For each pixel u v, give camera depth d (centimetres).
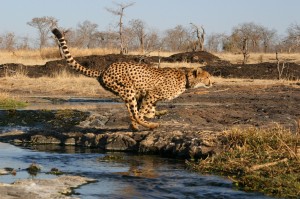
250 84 2327
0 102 1683
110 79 1077
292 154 833
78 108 1589
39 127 1311
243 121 1231
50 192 710
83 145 1116
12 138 1189
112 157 966
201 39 5241
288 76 2731
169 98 1093
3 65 3062
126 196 707
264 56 4066
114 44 6094
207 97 1878
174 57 3703
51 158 973
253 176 767
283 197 702
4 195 681
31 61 3806
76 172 848
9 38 6781
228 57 4041
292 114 1343
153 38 6488
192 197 705
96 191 730
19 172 848
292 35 5953
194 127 1130
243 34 6203
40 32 6650
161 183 776
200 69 1112
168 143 1012
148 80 1073
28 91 2230
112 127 1222
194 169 862
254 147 904
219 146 942
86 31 7169
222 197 705
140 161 942
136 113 1084
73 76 2766
